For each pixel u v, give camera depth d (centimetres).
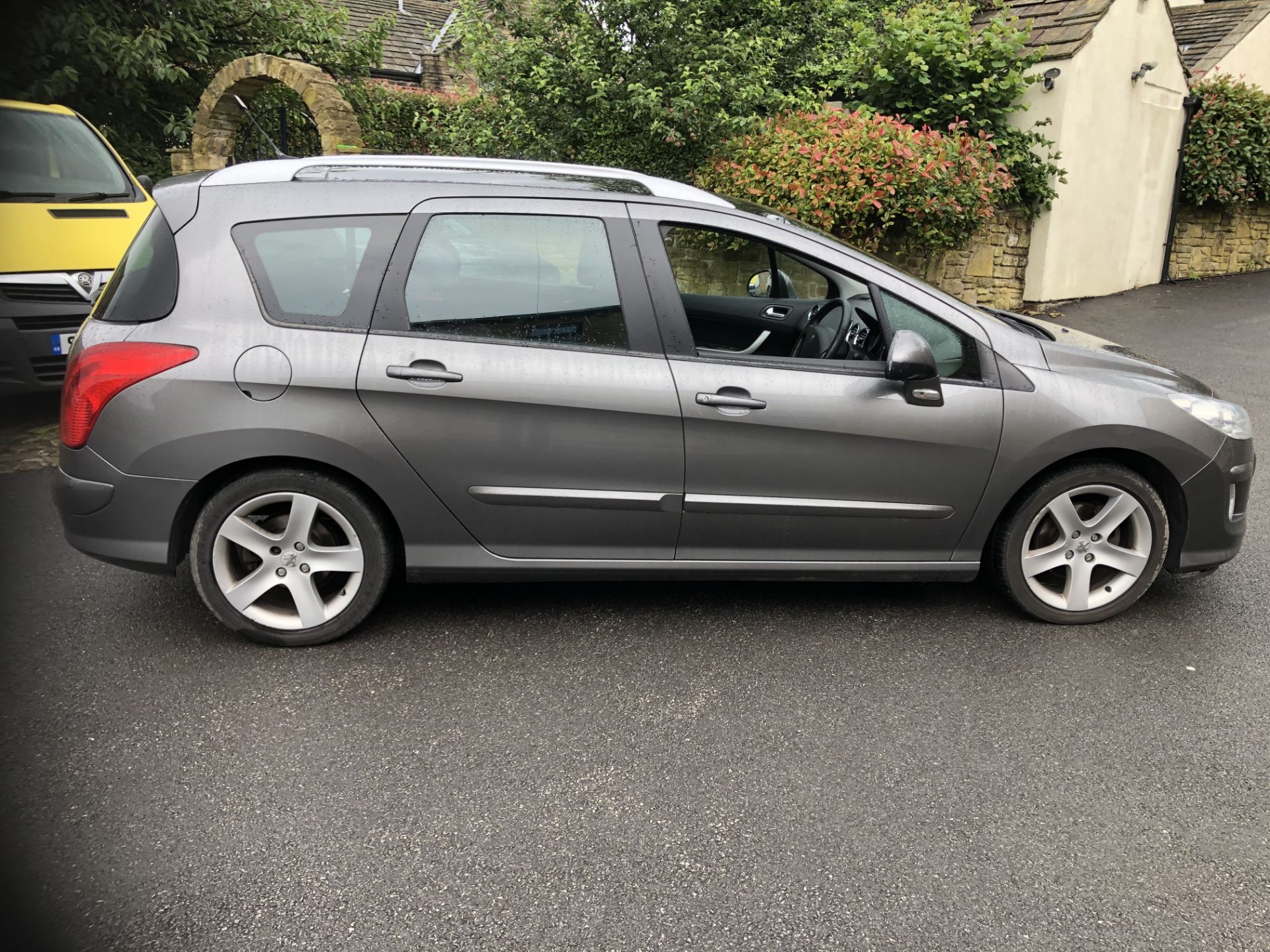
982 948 213
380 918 219
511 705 312
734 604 392
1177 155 1245
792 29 1055
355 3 1958
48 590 394
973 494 356
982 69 972
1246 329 1000
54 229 605
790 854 243
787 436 342
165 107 1148
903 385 347
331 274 328
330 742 289
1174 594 407
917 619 379
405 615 376
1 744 284
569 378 332
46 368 594
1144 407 357
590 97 825
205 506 331
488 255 333
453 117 974
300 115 1172
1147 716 310
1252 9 1492
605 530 348
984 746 292
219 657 340
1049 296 1077
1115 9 1029
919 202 824
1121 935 217
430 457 331
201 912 219
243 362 319
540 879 233
